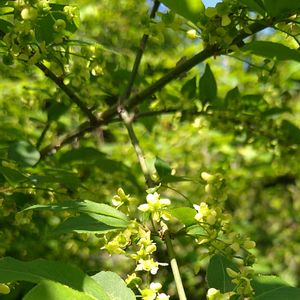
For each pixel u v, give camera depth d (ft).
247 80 1.69
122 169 1.19
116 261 1.33
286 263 2.31
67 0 0.90
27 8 0.77
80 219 0.60
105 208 0.62
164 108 1.18
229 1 0.79
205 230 0.67
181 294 0.60
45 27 0.83
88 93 1.17
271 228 2.37
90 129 1.13
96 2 1.88
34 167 0.93
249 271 0.57
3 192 0.89
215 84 1.14
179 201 1.26
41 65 0.92
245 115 1.21
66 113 1.26
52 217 1.12
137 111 1.26
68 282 0.48
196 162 1.77
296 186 2.23
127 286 0.60
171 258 0.64
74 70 0.97
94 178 1.19
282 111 1.21
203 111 1.18
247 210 2.22
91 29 1.80
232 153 1.63
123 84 1.20
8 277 0.46
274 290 0.55
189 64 0.97
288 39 1.07
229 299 0.56
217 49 0.88
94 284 0.50
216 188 0.75
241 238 0.67
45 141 1.31
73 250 1.06
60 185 1.04
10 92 1.37
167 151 1.73
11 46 0.80
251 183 1.92
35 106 1.34
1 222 0.97
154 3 1.10
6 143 1.14
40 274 0.48
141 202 1.15
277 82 1.27
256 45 0.83
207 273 0.63
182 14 0.81
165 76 1.03
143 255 0.63
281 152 1.26
